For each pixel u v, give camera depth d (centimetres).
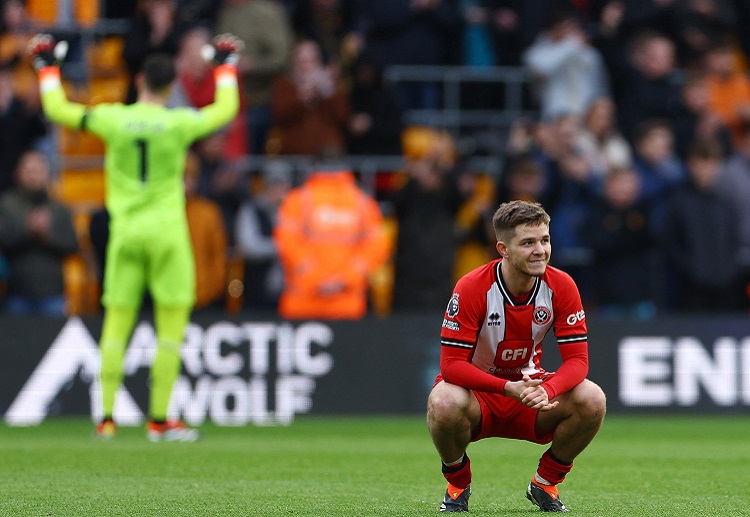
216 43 3394
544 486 1947
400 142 4875
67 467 2669
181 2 5009
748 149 4816
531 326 1869
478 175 5038
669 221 4497
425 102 5166
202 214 4281
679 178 4731
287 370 4209
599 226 4497
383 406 4253
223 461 2827
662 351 4328
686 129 4903
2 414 4088
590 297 4678
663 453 3100
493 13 5175
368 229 4303
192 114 3316
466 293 1853
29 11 5044
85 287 4569
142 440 3384
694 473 2628
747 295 4675
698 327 4347
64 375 4128
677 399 4328
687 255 4478
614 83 5112
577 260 4612
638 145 4759
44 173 4272
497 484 2416
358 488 2311
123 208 3288
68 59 4912
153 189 3288
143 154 3266
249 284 4512
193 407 4144
